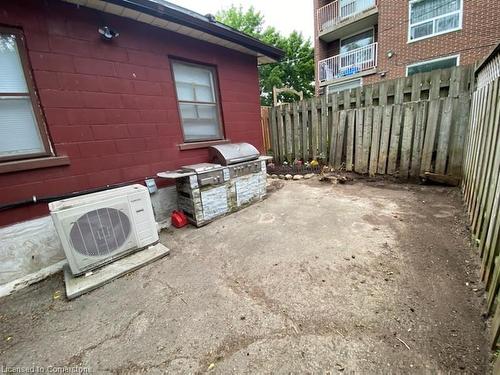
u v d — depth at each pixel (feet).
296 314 5.66
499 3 23.08
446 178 13.62
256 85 17.02
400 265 7.13
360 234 9.22
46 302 6.95
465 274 6.46
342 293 6.21
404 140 15.11
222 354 4.81
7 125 7.90
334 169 18.98
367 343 4.75
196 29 11.62
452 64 26.68
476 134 9.61
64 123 8.84
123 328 5.73
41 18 8.10
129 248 8.71
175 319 5.86
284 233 9.97
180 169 11.93
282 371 4.35
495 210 5.76
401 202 12.18
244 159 13.24
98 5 8.96
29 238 8.20
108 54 9.72
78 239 7.47
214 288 6.93
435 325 5.00
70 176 9.09
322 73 40.60
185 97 12.94
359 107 17.39
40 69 8.21
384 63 31.83
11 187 7.82
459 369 4.10
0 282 7.62
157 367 4.66
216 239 10.05
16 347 5.43
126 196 8.49
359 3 33.96
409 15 28.78
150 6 9.29
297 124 21.36
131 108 10.59
